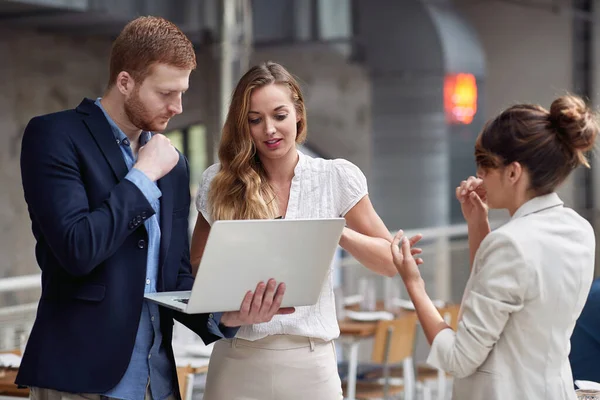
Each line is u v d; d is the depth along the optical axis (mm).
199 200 3340
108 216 2625
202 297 2645
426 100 13219
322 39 11523
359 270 8070
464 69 12875
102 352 2746
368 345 7844
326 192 3281
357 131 13953
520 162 2639
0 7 9344
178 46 2727
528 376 2605
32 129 2754
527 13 14555
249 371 3143
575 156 2658
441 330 2719
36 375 2746
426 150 13438
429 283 9023
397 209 13750
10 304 5508
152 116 2760
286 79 3178
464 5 14992
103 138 2807
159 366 2912
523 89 14680
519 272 2553
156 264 2926
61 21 10477
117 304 2773
